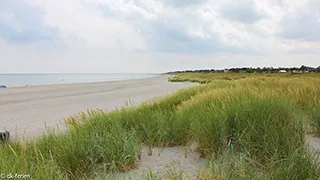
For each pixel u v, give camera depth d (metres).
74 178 2.58
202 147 3.05
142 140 3.91
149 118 4.68
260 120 3.06
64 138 3.37
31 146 3.27
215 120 3.22
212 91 7.21
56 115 9.89
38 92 23.56
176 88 25.69
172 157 3.14
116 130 3.72
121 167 2.79
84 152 2.83
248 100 3.97
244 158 2.29
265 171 2.24
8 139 3.66
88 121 4.51
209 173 2.22
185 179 2.38
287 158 2.17
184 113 4.52
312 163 2.18
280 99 4.25
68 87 31.59
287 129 2.89
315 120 3.49
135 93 20.06
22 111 11.27
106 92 22.23
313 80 8.86
